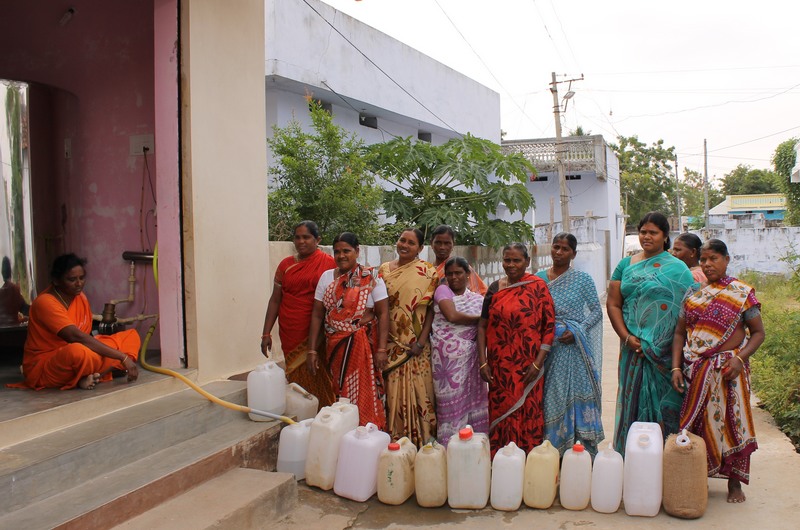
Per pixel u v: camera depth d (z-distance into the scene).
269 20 9.65
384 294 4.45
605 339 11.01
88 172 5.32
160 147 4.42
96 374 3.87
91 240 5.35
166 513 3.13
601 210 24.36
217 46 4.64
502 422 4.24
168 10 4.34
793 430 5.49
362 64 11.73
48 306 3.82
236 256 4.82
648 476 3.62
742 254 23.97
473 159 9.70
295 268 4.77
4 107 4.88
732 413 3.79
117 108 5.21
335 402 4.50
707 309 3.87
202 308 4.47
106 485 3.10
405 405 4.49
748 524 3.54
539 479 3.78
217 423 4.09
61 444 3.13
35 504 2.87
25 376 3.88
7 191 4.87
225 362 4.70
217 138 4.63
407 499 3.93
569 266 4.46
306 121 11.10
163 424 3.65
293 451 4.09
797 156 16.55
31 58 5.50
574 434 4.22
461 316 4.41
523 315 4.16
